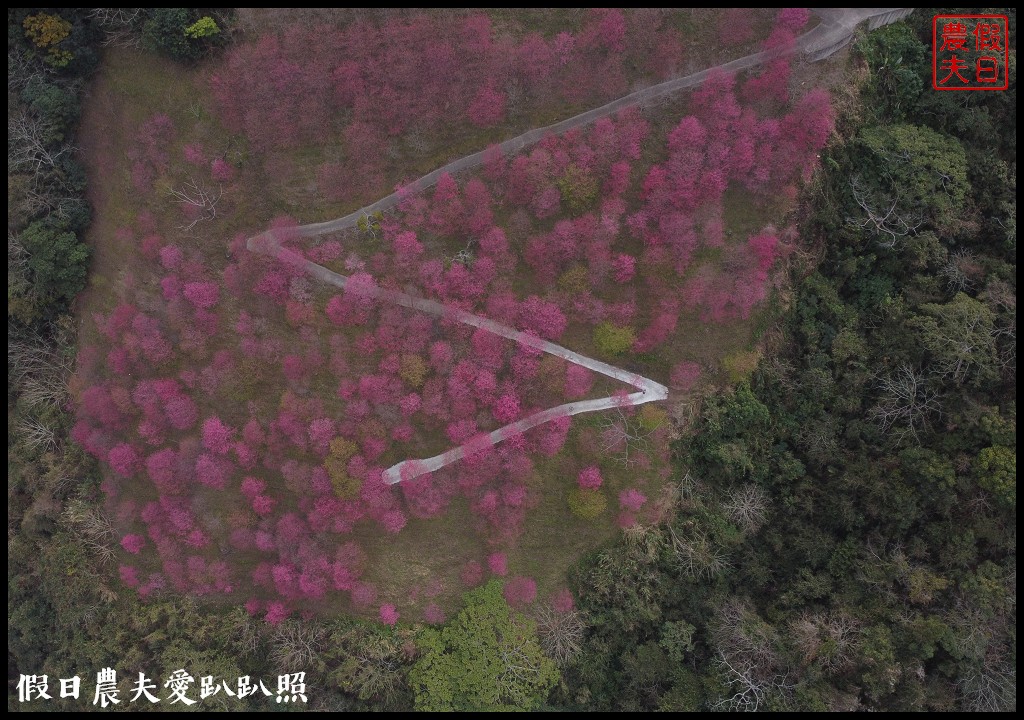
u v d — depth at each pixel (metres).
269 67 37.84
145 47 38.00
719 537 38.47
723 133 36.88
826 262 38.34
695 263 38.38
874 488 36.00
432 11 37.53
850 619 35.75
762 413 37.78
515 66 37.62
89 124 39.38
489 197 38.62
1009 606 34.00
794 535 38.00
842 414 37.97
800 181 37.12
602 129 37.50
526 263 39.12
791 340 38.59
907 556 36.09
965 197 37.00
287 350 39.88
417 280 39.16
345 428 39.56
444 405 39.38
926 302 36.62
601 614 39.47
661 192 37.34
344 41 37.56
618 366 40.00
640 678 37.91
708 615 38.66
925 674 34.78
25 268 39.47
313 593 39.78
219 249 39.59
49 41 36.91
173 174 39.16
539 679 38.88
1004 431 33.72
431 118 38.16
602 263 38.38
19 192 38.19
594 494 39.66
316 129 38.53
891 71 37.19
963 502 34.88
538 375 39.50
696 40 37.28
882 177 36.78
